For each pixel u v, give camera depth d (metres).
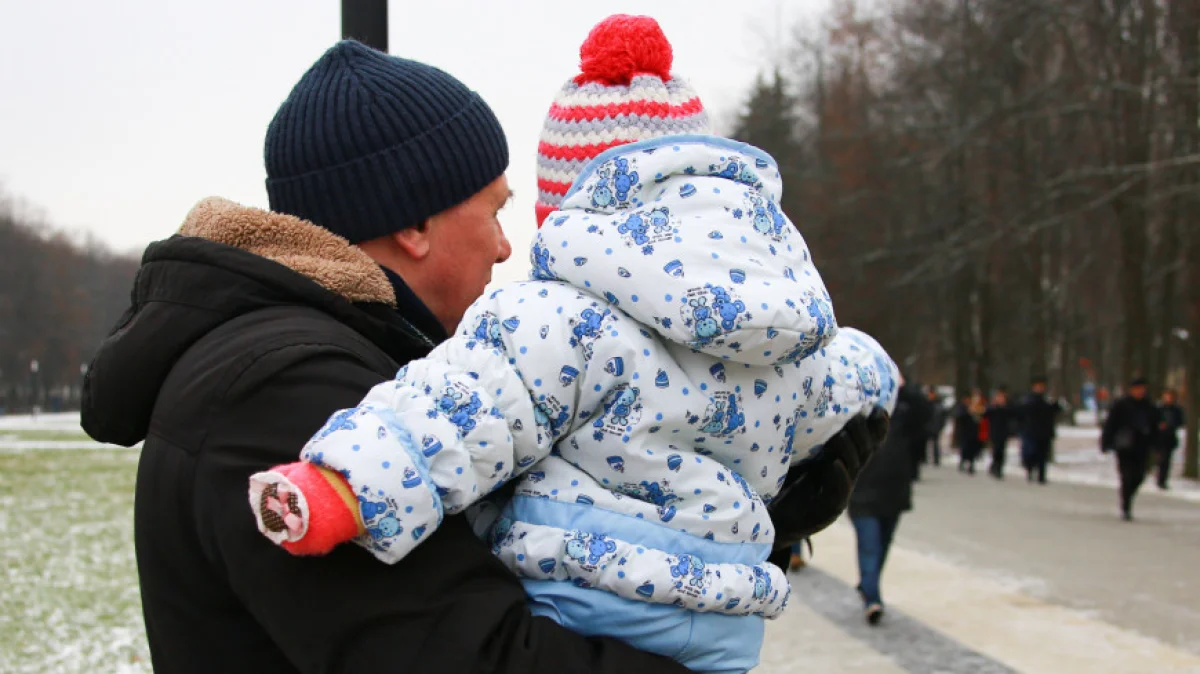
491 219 1.69
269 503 1.11
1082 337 38.78
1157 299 27.33
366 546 1.16
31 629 6.36
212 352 1.30
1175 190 17.98
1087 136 23.80
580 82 1.72
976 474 23.33
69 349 80.75
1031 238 26.31
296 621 1.17
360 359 1.32
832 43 37.56
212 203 1.48
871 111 34.75
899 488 7.17
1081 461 26.36
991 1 23.84
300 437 1.22
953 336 37.00
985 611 7.51
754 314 1.29
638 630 1.30
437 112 1.57
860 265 33.81
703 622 1.33
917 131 27.03
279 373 1.25
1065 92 22.95
